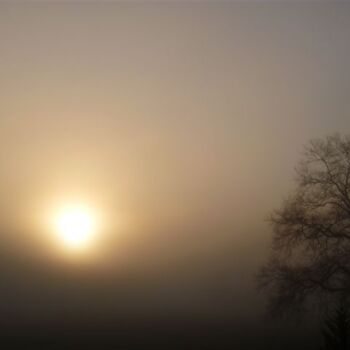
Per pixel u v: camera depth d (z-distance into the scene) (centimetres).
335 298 2136
